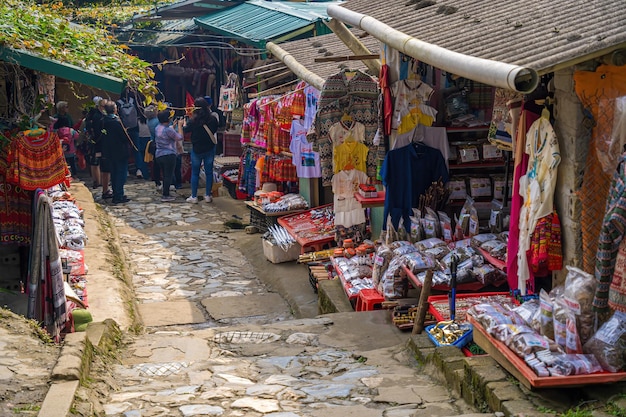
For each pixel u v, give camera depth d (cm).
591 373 564
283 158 1469
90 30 1029
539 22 690
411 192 977
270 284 1235
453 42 703
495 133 793
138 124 2073
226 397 651
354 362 771
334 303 1003
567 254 654
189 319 1084
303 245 1248
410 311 883
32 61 764
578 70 609
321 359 784
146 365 754
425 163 977
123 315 973
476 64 602
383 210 1089
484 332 639
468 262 870
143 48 2455
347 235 1145
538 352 582
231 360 787
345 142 1092
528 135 674
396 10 949
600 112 610
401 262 913
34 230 787
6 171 816
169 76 2403
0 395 577
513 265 709
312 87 1299
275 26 1683
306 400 646
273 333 885
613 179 591
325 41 1408
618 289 588
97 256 1221
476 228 912
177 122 2036
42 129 803
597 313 596
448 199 980
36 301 787
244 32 1702
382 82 985
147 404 630
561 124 645
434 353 710
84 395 604
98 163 1934
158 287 1222
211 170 1789
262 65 1631
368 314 927
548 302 608
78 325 850
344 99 1078
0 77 812
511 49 623
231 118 1888
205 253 1409
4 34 760
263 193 1470
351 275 1028
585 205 634
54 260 790
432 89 975
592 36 596
